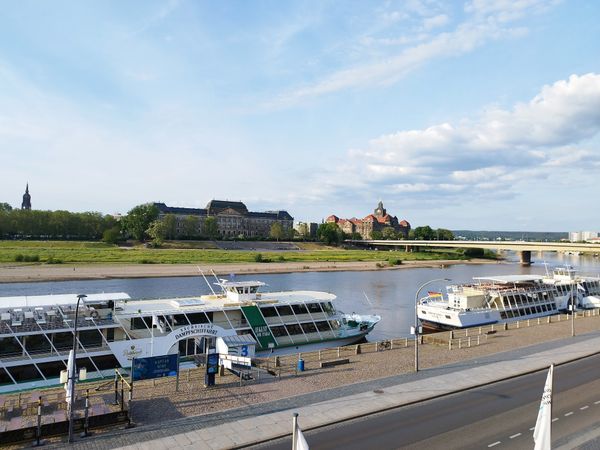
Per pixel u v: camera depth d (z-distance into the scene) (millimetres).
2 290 117125
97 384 38812
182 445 26547
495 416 31719
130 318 48781
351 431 29047
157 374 37219
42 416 28859
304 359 48312
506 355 49844
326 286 139125
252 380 39688
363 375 41719
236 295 58156
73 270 155375
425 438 27922
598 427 29719
